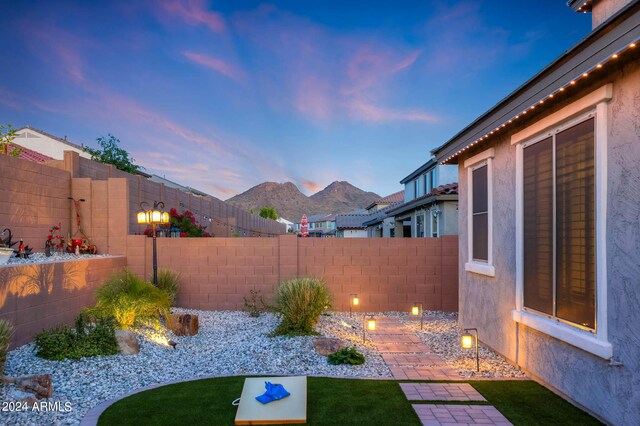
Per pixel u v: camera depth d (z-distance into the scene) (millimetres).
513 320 5629
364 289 9906
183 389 4711
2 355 4379
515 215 5598
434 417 3963
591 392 3977
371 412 4082
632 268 3443
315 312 7309
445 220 13961
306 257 9914
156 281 8531
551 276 4719
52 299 6816
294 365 5676
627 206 3510
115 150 18516
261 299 9727
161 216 8672
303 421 3797
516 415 4020
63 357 5352
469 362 5922
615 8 5875
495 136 6223
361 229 34438
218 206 19453
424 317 9305
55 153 24688
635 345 3400
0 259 6480
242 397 4152
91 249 9445
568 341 4242
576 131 4258
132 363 5516
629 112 3498
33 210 8523
